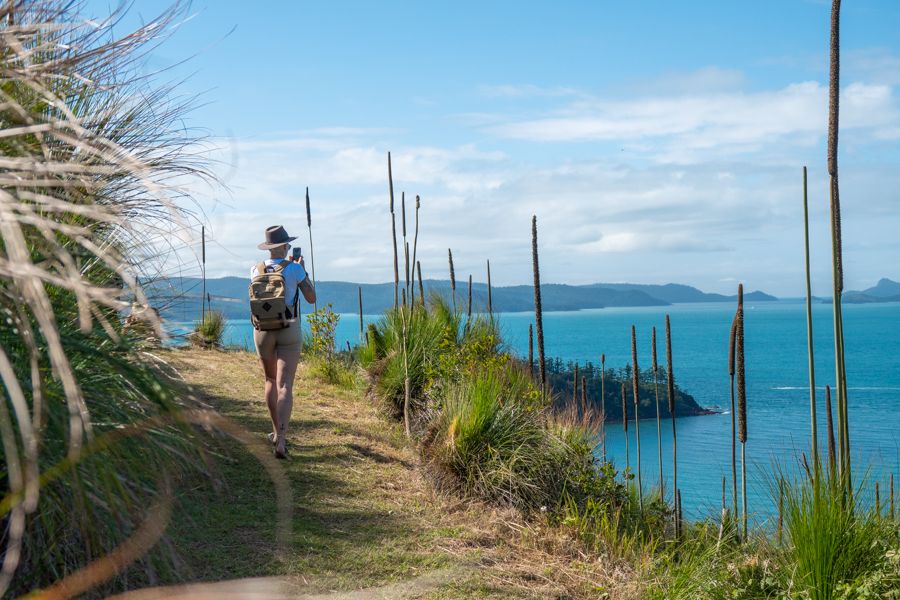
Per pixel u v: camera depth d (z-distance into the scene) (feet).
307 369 40.68
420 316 33.96
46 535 8.80
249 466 18.78
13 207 5.66
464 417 22.68
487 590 14.52
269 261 21.59
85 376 8.81
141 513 9.34
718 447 210.38
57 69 7.87
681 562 19.20
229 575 12.21
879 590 15.30
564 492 21.99
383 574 14.30
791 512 17.21
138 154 10.32
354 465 22.03
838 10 19.13
